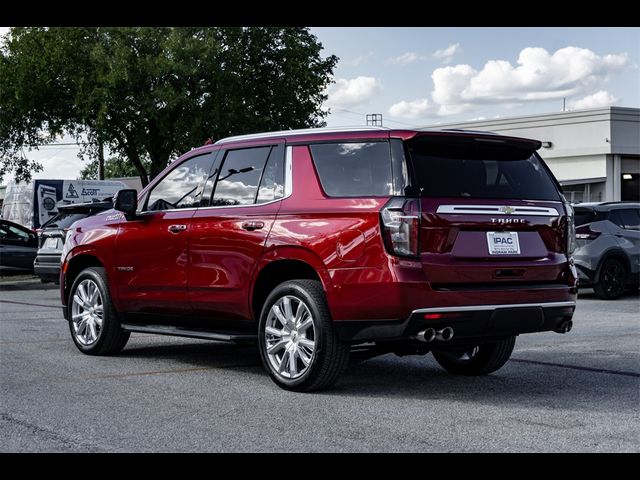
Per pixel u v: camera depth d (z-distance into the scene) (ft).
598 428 17.46
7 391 21.45
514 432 17.10
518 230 21.04
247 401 20.20
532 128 148.87
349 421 18.06
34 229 93.86
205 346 30.35
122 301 26.73
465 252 20.15
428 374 24.38
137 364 26.04
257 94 129.80
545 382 22.85
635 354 27.91
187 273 24.27
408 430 17.25
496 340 21.61
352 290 20.06
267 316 21.90
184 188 25.27
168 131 119.75
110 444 16.17
